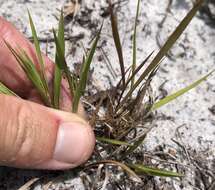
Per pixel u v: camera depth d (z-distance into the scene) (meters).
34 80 0.11
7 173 0.12
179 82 0.14
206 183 0.12
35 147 0.11
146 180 0.12
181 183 0.12
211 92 0.14
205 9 0.15
